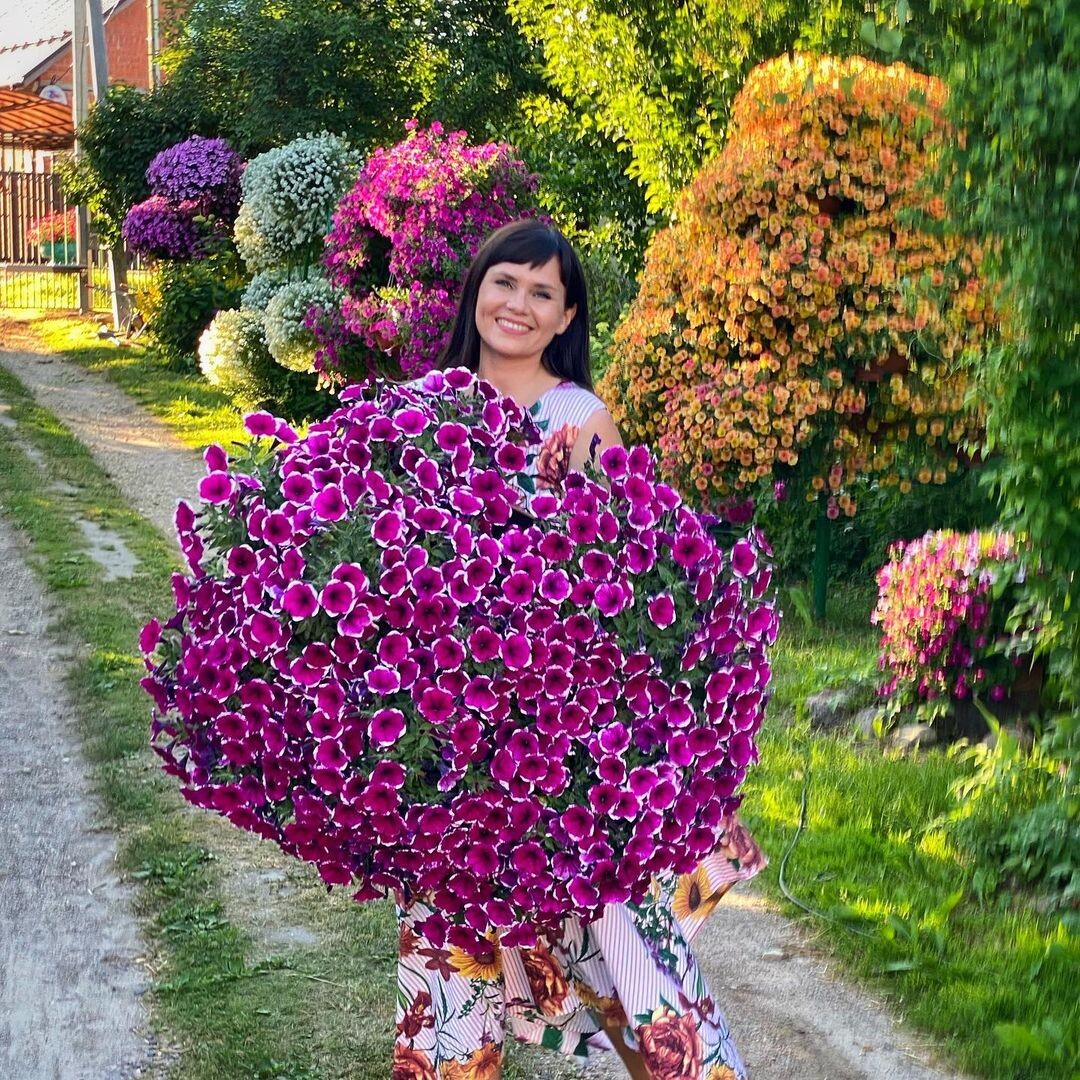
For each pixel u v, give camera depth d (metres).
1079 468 3.94
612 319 9.45
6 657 6.80
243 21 15.47
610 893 2.46
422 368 9.48
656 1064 2.59
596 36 9.71
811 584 8.12
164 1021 3.70
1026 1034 3.55
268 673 2.41
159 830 4.88
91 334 18.12
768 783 5.27
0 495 10.11
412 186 9.64
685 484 7.19
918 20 4.14
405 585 2.32
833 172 6.66
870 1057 3.62
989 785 4.90
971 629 5.51
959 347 6.54
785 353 6.89
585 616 2.40
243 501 2.49
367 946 4.11
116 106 17.23
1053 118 3.60
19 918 4.28
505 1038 3.68
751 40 8.55
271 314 11.53
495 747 2.39
